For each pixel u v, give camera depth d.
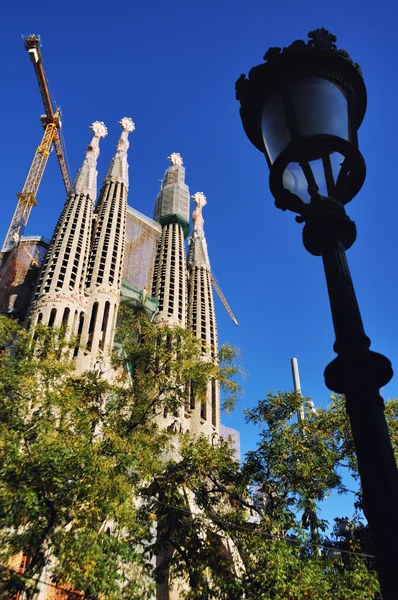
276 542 22.06
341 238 6.11
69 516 20.77
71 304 76.88
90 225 91.56
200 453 27.52
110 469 22.11
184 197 116.56
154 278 101.00
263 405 29.45
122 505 21.80
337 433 28.78
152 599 36.22
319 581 20.66
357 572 22.00
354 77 6.57
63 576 19.45
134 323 35.34
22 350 30.08
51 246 84.31
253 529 24.67
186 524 24.89
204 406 85.81
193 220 122.38
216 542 24.44
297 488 25.53
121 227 94.75
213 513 27.44
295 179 6.35
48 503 20.09
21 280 87.56
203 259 111.69
